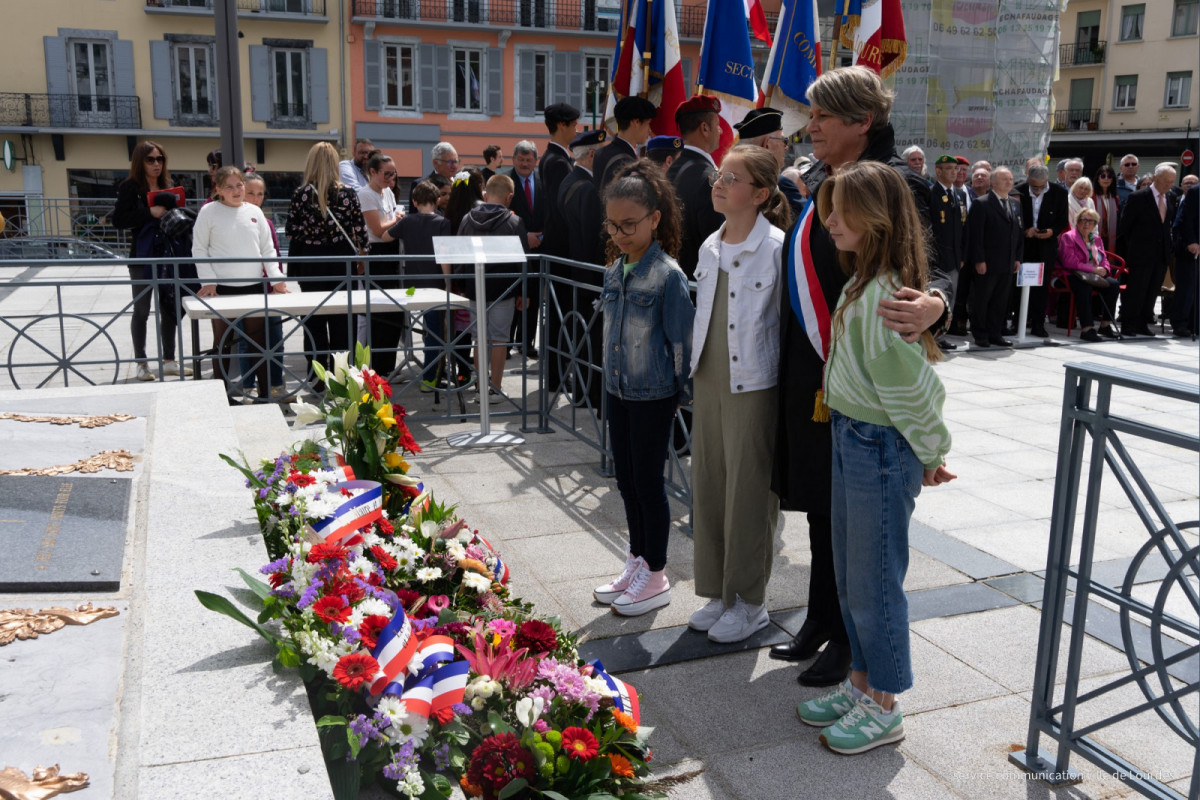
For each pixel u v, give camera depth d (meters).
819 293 2.89
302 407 3.00
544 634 2.37
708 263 3.28
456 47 29.55
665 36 6.55
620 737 2.22
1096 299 11.59
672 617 3.62
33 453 3.52
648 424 3.49
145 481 3.29
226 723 1.86
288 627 2.10
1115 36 36.59
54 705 1.90
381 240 7.58
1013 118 12.22
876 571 2.62
